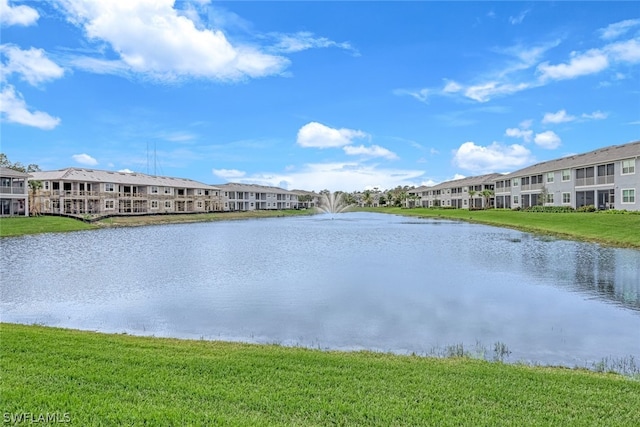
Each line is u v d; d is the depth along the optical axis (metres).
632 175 40.25
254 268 20.27
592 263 20.88
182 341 8.98
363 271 19.31
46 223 47.06
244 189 109.31
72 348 7.72
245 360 7.33
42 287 15.91
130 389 5.87
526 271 19.02
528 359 8.63
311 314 12.10
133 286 16.05
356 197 175.12
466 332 10.48
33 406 5.25
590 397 5.91
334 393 5.86
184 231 45.97
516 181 65.44
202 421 4.92
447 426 4.96
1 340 8.09
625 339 9.92
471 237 35.78
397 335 10.23
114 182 70.81
